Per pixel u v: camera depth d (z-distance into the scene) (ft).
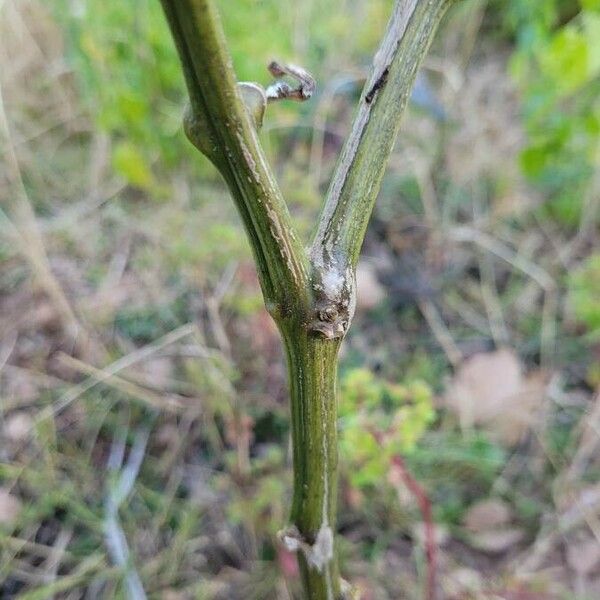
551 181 1.10
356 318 0.98
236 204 0.27
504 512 0.78
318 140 1.15
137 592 0.71
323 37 1.30
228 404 0.80
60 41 1.30
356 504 0.71
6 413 0.88
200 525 0.78
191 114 0.24
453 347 0.95
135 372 0.90
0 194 1.13
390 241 1.09
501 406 0.87
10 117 1.21
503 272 1.06
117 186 1.16
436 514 0.78
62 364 0.93
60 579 0.73
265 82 1.11
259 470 0.78
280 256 0.27
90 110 1.21
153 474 0.83
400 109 0.30
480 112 1.27
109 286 1.02
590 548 0.76
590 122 0.94
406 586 0.72
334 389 0.33
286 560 0.68
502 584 0.72
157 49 1.13
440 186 1.17
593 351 0.93
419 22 0.30
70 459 0.83
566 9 1.25
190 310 0.96
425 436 0.84
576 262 1.04
